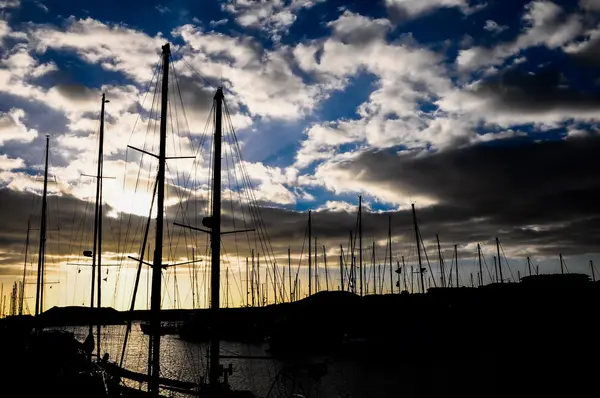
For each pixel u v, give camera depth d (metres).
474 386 38.06
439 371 45.75
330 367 48.44
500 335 64.50
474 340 63.81
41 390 22.98
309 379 22.81
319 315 59.47
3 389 23.14
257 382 38.69
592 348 56.88
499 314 65.69
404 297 71.06
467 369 46.78
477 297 69.06
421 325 60.12
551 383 38.72
